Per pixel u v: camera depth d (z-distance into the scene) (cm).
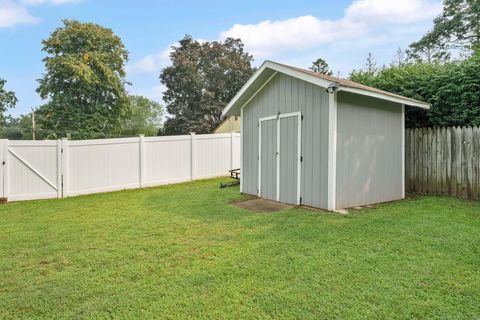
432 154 705
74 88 2183
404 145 701
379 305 238
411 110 761
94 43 2280
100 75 2269
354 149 591
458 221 464
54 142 843
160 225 490
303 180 615
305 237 407
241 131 813
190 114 2900
